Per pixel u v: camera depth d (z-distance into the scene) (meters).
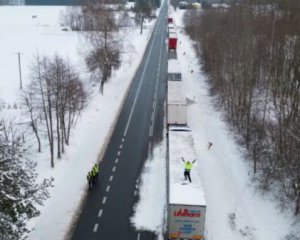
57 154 49.47
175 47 113.12
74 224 36.28
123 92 77.25
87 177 42.88
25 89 76.00
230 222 36.47
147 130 58.91
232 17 78.06
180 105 55.81
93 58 75.38
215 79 72.81
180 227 33.38
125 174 45.75
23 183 25.64
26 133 54.78
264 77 62.31
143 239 34.41
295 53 54.88
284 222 35.97
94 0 137.88
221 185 43.03
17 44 124.81
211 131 57.59
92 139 55.25
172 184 35.50
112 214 37.94
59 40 132.88
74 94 61.25
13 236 23.89
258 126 49.47
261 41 62.09
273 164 42.16
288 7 63.69
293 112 48.03
